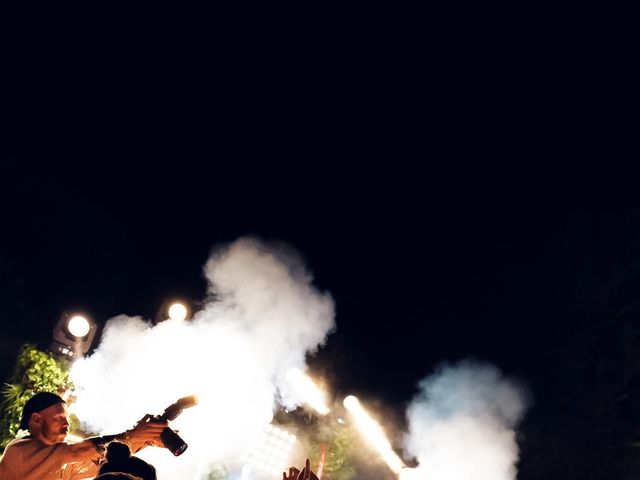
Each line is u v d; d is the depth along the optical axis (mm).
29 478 3088
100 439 3148
